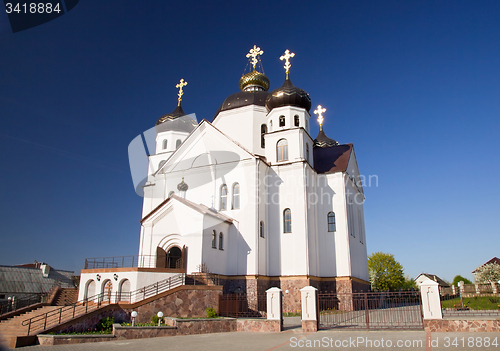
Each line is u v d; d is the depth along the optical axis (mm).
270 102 33719
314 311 16844
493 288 29812
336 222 31875
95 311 18359
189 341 15312
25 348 14945
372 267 62062
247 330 18062
